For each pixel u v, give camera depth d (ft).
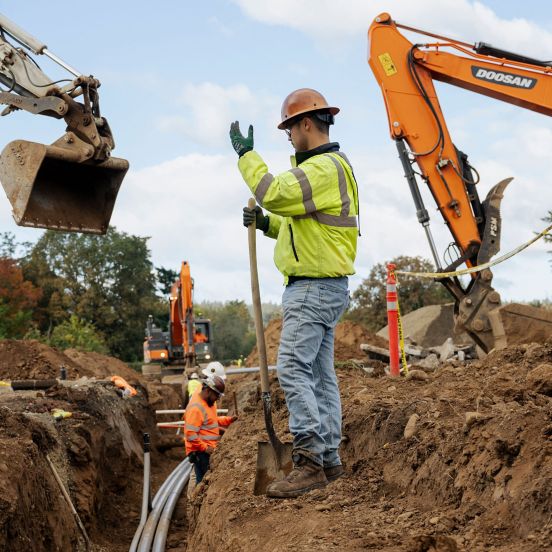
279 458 16.57
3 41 23.56
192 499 25.64
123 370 84.94
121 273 217.36
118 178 23.12
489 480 12.97
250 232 16.07
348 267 15.71
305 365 15.61
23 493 23.09
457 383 21.08
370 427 19.47
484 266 34.86
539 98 40.09
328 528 13.55
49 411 35.78
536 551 10.26
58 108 22.27
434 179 40.68
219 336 245.65
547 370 17.98
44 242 215.31
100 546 30.91
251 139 15.08
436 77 41.65
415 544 10.90
